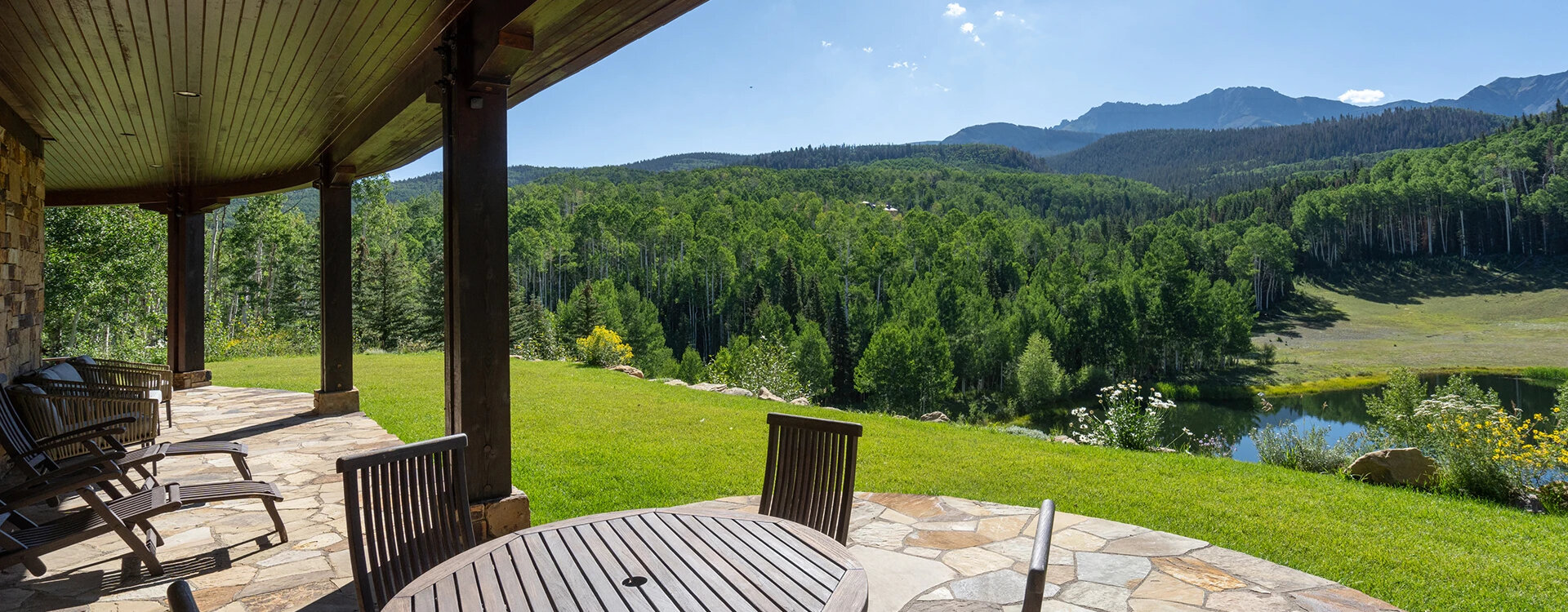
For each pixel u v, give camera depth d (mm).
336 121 6246
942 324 58188
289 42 4168
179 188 10250
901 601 3432
